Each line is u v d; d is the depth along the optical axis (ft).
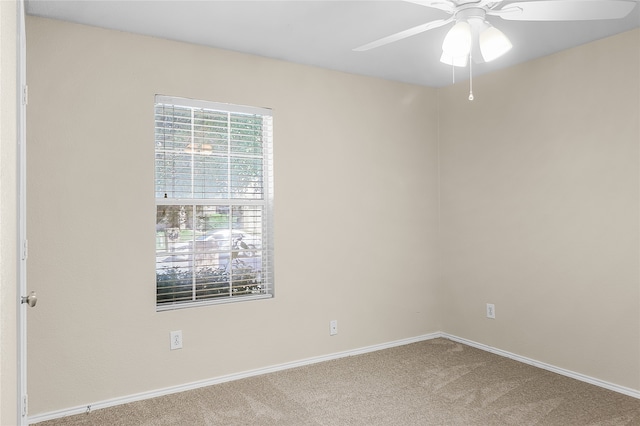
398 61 11.23
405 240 13.17
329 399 9.27
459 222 13.20
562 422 8.18
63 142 8.67
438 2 6.21
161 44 9.62
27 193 8.32
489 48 6.75
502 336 12.00
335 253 11.92
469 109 12.85
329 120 11.85
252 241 11.10
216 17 8.55
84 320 8.81
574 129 10.28
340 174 12.03
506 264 11.87
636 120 9.20
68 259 8.69
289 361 11.14
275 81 11.04
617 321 9.54
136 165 9.37
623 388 9.41
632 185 9.28
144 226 9.43
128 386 9.20
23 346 5.92
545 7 6.05
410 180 13.30
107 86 9.09
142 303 9.39
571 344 10.39
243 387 9.93
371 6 8.05
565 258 10.50
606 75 9.68
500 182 12.00
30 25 8.41
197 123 10.29
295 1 7.88
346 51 10.46
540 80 10.97
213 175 10.51
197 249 10.39
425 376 10.51
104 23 8.82
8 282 3.61
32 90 8.41
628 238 9.35
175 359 9.71
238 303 10.50
